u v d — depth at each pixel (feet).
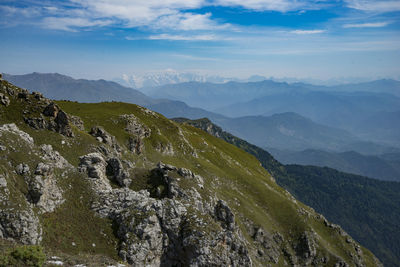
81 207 175.83
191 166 423.64
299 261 349.00
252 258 275.39
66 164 199.82
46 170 165.37
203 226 184.24
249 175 499.92
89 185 193.47
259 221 349.82
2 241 124.77
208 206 237.66
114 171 228.43
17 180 151.84
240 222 325.42
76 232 156.76
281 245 350.43
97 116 392.27
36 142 206.69
